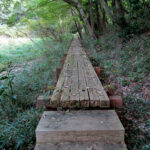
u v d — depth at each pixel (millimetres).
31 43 12359
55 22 12016
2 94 2943
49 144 1424
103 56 6496
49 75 4707
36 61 7031
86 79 2574
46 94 2277
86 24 10758
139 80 3902
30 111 2492
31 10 9156
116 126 1452
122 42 7922
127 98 2943
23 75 4695
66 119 1593
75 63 3852
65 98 1833
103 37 10688
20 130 1960
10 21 8398
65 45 9438
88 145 1393
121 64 5281
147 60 4867
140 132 2016
